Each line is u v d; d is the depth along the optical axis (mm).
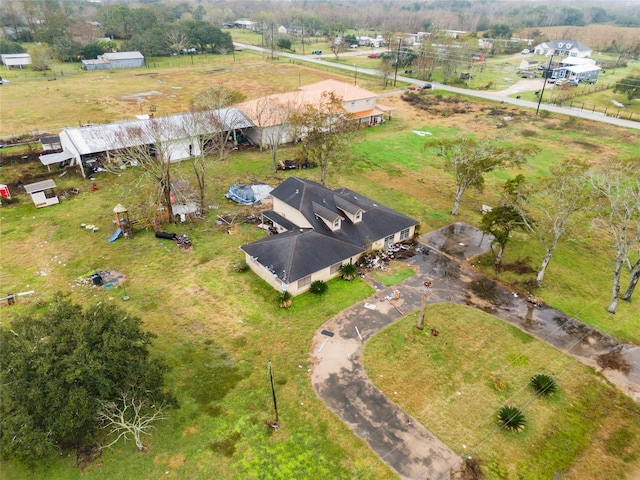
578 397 24516
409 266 35719
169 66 118750
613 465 20984
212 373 25016
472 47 119000
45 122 68438
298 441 21281
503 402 23953
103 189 46969
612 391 24969
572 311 31234
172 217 40406
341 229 35906
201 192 42188
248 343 27266
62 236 38219
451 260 36812
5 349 19500
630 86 88188
